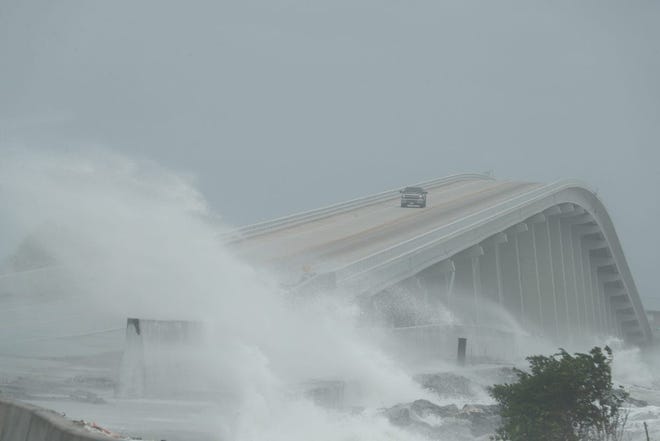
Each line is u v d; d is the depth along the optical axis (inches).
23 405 789.2
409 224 4276.6
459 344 2682.1
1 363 1690.5
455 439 1255.5
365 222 4407.0
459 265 4234.7
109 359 1774.1
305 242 3683.6
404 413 1417.3
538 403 1023.0
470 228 4015.8
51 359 1754.4
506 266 4896.7
